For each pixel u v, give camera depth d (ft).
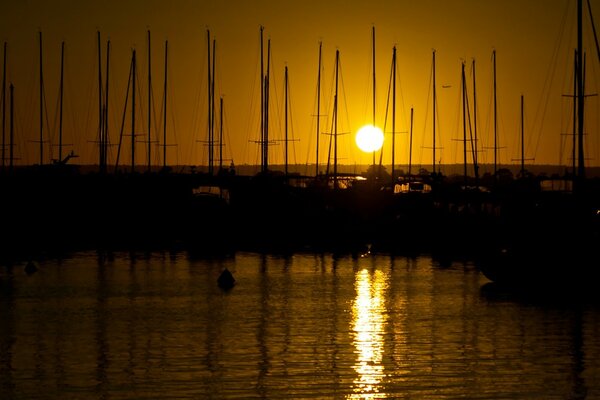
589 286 272.72
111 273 324.60
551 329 218.59
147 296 270.26
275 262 363.56
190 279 309.22
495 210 461.37
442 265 354.54
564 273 273.75
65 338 207.62
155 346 198.80
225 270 295.07
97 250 404.98
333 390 163.22
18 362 183.93
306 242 444.96
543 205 376.27
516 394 161.79
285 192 481.46
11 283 298.35
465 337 208.85
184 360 185.47
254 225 468.34
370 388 164.66
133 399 157.99
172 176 534.37
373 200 473.67
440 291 281.95
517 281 279.08
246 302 259.39
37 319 231.91
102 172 545.44
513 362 184.34
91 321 228.84
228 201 473.26
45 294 274.16
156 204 498.69
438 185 506.48
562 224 293.84
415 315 238.07
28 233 478.59
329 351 193.67
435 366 180.75
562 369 178.70
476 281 305.94
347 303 257.96
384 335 211.00
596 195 374.84
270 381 168.96
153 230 488.44
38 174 541.34
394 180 525.34
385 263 361.71
